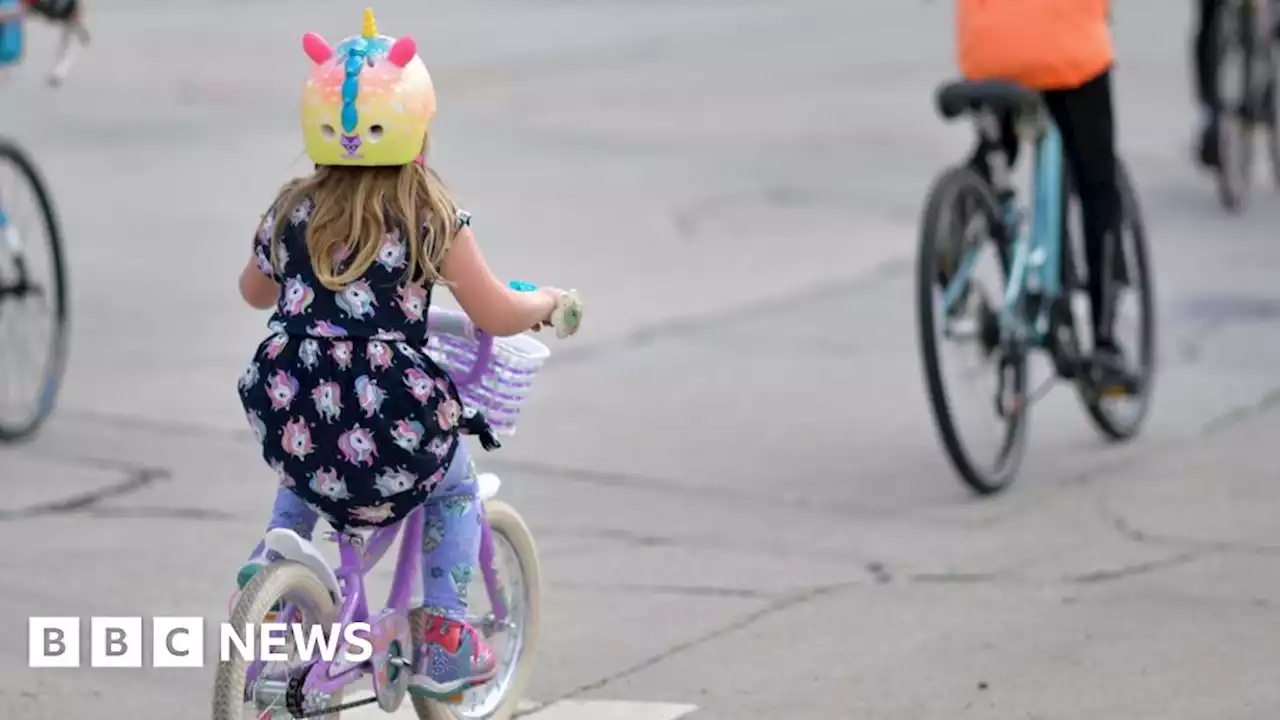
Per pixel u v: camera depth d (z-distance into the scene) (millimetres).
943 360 25562
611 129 58125
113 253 42312
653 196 48625
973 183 25828
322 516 17125
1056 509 25906
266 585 15516
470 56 74000
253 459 28312
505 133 57125
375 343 15586
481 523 17484
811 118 60219
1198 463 27812
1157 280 39406
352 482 15766
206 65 70438
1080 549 24172
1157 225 44719
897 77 68812
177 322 36562
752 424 30219
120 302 38062
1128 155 53062
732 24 85688
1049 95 26953
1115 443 29109
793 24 85625
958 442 25656
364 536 16859
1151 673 20000
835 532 25062
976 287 26094
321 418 15609
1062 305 27406
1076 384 28031
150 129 57562
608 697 19719
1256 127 45719
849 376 33094
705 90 66000
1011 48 26391
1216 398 31266
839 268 41469
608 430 29859
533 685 20031
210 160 53000
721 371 33406
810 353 34625
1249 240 43125
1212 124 45094
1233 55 45375
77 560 23703
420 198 15711
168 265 41312
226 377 32812
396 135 15430
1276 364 33219
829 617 21938
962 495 26672
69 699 19531
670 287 39594
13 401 29703
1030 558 23891
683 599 22578
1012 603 22250
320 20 85062
